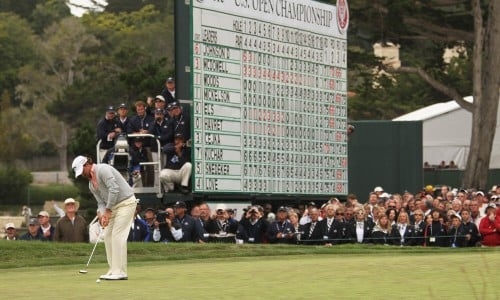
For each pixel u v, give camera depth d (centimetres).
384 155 8694
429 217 5575
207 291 2875
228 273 3459
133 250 4469
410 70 10238
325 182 6806
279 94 6359
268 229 5541
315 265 3781
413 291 2817
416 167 8706
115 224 3369
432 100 16100
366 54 10112
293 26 6488
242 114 6056
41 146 19300
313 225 5606
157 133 5734
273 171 6306
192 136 5709
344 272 3434
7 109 19375
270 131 6278
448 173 10525
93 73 17638
